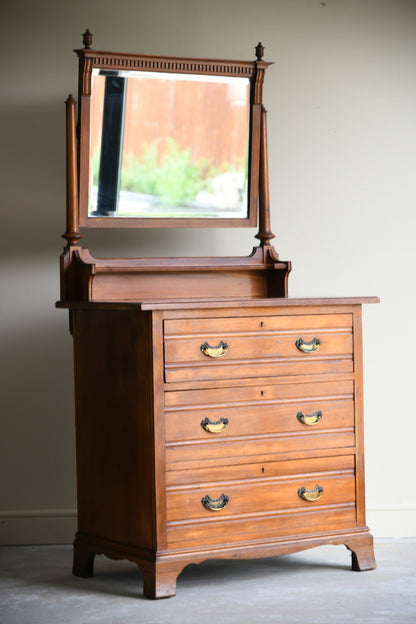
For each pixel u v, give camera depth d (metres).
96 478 3.47
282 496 3.39
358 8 4.16
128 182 3.69
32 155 3.98
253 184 3.87
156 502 3.18
